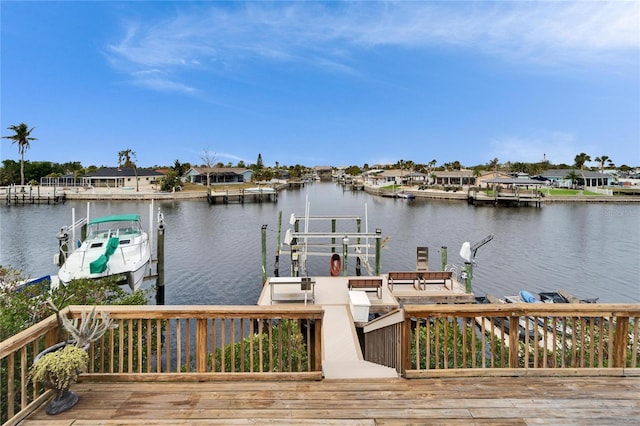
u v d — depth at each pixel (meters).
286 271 21.84
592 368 4.19
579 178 85.62
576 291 18.42
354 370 4.71
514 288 18.78
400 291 14.05
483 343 4.45
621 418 3.38
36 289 6.55
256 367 6.34
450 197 70.81
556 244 29.19
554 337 4.29
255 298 17.39
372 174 135.12
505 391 3.84
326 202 66.75
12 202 58.19
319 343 4.16
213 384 3.97
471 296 13.33
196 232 34.81
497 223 40.75
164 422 3.30
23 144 69.31
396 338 4.90
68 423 3.29
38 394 3.82
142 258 16.56
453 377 4.13
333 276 17.55
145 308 4.10
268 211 52.12
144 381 4.00
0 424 3.50
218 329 13.40
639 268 22.23
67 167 104.25
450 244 29.73
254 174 106.31
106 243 17.14
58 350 3.57
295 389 3.88
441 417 3.38
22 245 27.62
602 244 29.09
